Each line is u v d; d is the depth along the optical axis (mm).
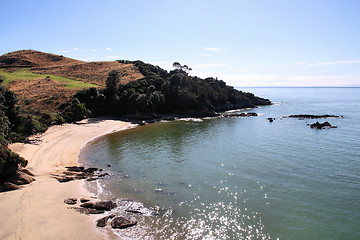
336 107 153375
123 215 26859
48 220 24406
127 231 23953
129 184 35281
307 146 55250
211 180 36719
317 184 34750
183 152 51656
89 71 144250
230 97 147875
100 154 50000
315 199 30484
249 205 29250
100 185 34781
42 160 43312
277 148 53875
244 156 48219
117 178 37500
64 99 91500
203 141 61562
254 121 95688
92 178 36875
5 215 24500
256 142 59906
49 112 77625
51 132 65438
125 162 45219
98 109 94188
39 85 106250
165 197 31328
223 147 55438
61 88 104125
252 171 40062
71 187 33188
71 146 54500
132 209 28172
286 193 32156
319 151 50938
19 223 23344
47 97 92438
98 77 134125
